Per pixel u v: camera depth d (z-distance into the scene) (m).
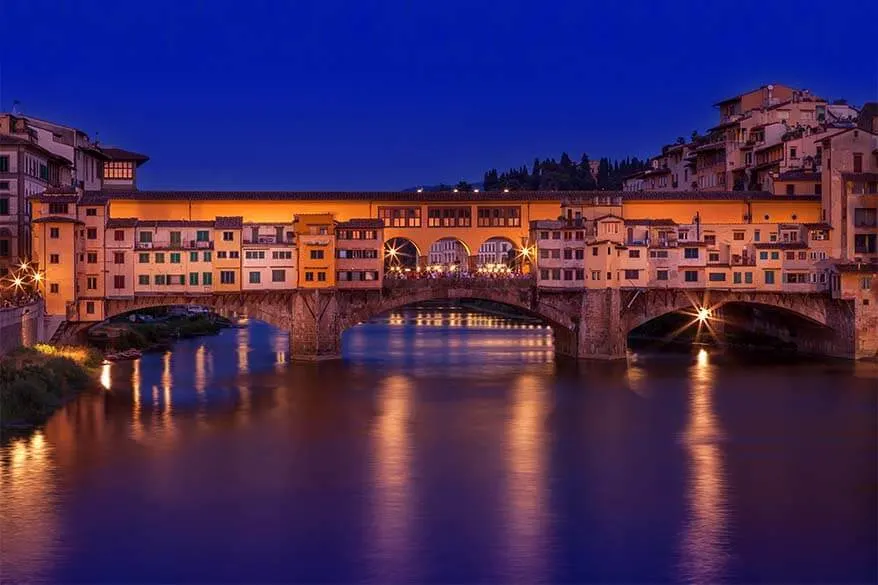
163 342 164.75
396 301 134.88
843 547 59.72
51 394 99.75
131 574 55.47
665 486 71.00
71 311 124.25
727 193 145.12
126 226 126.56
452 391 108.44
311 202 139.75
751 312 156.38
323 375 120.50
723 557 58.09
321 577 55.25
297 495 68.56
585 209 138.88
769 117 169.00
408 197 141.75
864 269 131.50
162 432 86.38
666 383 113.81
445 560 57.50
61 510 65.06
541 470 74.94
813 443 83.56
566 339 141.38
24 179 131.62
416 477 72.81
